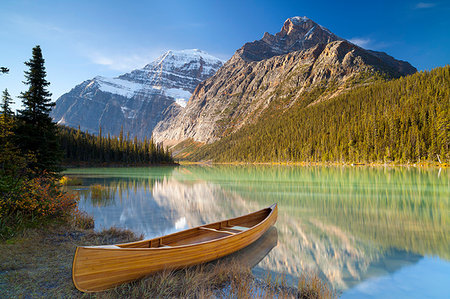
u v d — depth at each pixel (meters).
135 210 16.44
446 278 7.01
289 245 9.66
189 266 6.76
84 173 50.81
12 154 15.08
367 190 25.05
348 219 13.89
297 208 16.98
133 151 102.50
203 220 13.96
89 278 5.06
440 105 77.56
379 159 76.12
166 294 5.41
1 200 9.21
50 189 12.77
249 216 11.31
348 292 6.25
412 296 6.09
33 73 19.64
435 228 12.05
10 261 6.48
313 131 122.44
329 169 64.25
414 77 119.19
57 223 10.67
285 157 118.31
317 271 7.39
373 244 9.86
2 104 18.38
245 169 75.69
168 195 23.20
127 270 5.60
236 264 7.48
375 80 187.75
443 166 60.22
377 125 85.94
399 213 15.27
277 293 5.85
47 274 5.92
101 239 9.23
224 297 5.48
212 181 37.19
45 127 20.06
